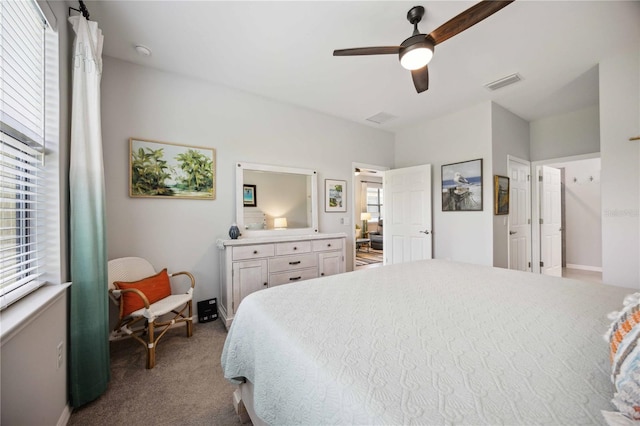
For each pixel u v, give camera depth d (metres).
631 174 2.30
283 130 3.41
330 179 3.86
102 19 1.94
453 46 2.25
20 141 1.22
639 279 2.25
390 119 4.02
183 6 1.82
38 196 1.38
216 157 2.94
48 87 1.42
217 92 2.94
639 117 2.26
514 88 3.02
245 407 1.33
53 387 1.29
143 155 2.54
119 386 1.71
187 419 1.44
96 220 1.61
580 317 1.02
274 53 2.37
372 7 1.84
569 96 3.22
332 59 2.46
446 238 3.81
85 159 1.54
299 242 3.02
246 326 1.23
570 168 5.20
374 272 1.87
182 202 2.74
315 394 0.71
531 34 2.11
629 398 0.50
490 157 3.33
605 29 2.05
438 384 0.64
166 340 2.34
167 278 2.42
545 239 4.23
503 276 1.72
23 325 1.01
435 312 1.11
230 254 2.59
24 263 1.22
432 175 4.02
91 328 1.55
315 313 1.12
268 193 3.28
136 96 2.52
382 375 0.68
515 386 0.62
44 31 1.41
